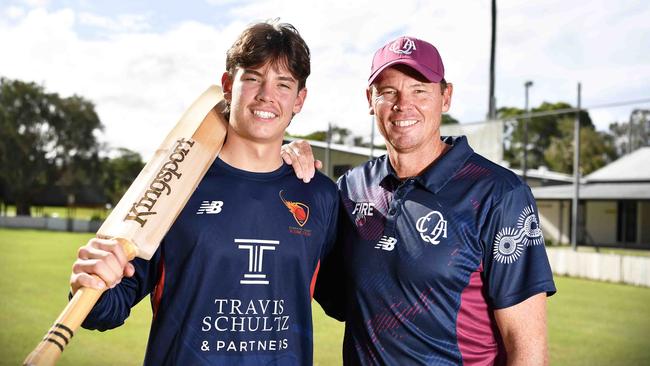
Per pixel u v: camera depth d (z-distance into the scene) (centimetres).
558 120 3866
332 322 644
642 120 3797
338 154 857
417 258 180
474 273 182
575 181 1252
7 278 990
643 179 2209
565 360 492
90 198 4366
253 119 175
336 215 199
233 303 170
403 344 181
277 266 176
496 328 186
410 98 188
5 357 463
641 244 2112
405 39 190
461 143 191
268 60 175
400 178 194
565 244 2128
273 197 180
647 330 622
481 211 180
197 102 191
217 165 181
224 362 168
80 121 3994
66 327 138
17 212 3947
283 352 175
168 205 166
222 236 171
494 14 1228
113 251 148
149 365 170
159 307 173
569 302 824
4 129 3788
